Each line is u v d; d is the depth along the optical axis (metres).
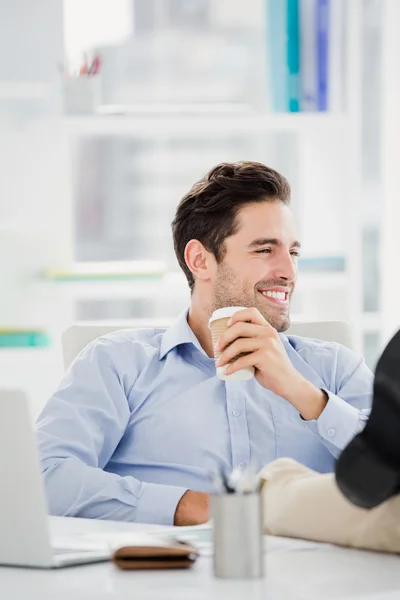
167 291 4.62
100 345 2.98
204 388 2.92
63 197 4.74
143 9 5.08
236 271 2.92
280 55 4.55
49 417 2.83
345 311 4.71
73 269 4.65
